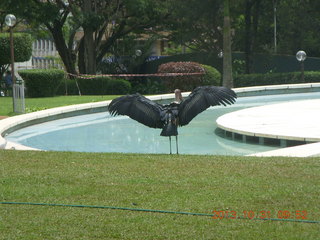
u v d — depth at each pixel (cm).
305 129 1409
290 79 3338
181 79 3003
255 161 900
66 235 577
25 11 3172
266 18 4172
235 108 2267
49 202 686
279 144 1383
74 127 1764
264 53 3853
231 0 3528
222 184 749
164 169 847
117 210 653
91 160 930
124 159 937
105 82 3047
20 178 800
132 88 3406
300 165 858
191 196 697
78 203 680
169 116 790
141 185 752
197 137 1526
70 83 3072
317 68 3731
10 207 668
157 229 589
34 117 1803
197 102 775
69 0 3359
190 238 564
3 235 577
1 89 3077
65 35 4772
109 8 3544
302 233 571
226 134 1555
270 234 570
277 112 1811
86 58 3444
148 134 1603
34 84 2678
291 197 684
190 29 3725
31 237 572
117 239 568
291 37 4188
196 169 843
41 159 939
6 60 2972
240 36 3878
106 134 1612
